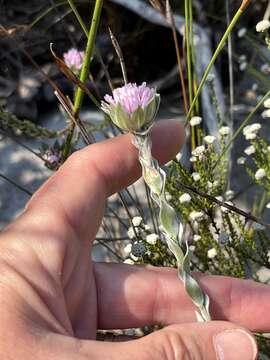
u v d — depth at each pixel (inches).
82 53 6.8
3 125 7.3
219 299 5.1
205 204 6.2
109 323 5.2
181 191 6.3
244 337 4.0
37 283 4.2
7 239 4.4
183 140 5.0
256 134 6.6
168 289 5.1
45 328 4.0
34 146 9.4
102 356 3.8
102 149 4.8
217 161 6.4
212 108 8.5
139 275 5.2
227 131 6.5
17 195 9.0
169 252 6.5
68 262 4.6
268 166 6.3
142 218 6.7
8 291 4.1
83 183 4.7
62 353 3.9
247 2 5.4
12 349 3.9
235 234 6.2
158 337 4.0
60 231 4.5
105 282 5.1
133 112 3.8
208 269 6.5
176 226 3.9
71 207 4.6
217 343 4.0
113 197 8.4
